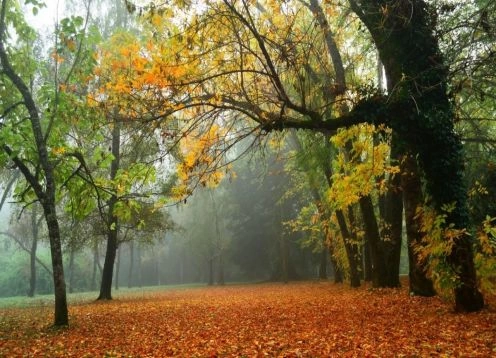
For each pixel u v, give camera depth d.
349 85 11.84
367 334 8.20
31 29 11.80
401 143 9.75
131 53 9.75
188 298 22.83
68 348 8.18
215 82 10.34
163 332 9.91
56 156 11.80
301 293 21.31
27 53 11.66
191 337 9.07
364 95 9.76
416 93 9.23
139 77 9.34
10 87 11.61
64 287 11.05
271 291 25.64
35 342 8.90
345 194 13.57
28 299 31.34
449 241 8.94
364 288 19.78
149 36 10.18
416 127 9.37
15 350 8.07
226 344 8.06
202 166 10.49
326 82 12.14
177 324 11.22
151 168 11.50
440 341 7.10
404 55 9.59
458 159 9.38
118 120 9.83
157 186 22.33
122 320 12.44
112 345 8.41
